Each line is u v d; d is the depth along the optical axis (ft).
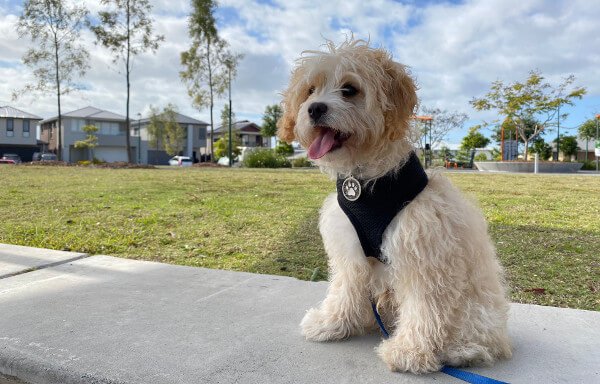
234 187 7.36
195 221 4.09
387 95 1.56
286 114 1.83
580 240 3.17
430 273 1.37
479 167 19.67
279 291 2.12
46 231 3.65
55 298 2.01
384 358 1.44
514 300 2.10
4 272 2.40
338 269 1.67
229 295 2.06
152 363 1.42
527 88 20.29
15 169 12.95
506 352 1.46
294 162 20.42
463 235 1.41
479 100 20.95
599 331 1.68
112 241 3.31
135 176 10.14
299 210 4.67
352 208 1.49
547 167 18.20
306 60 1.74
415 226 1.37
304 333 1.62
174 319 1.78
